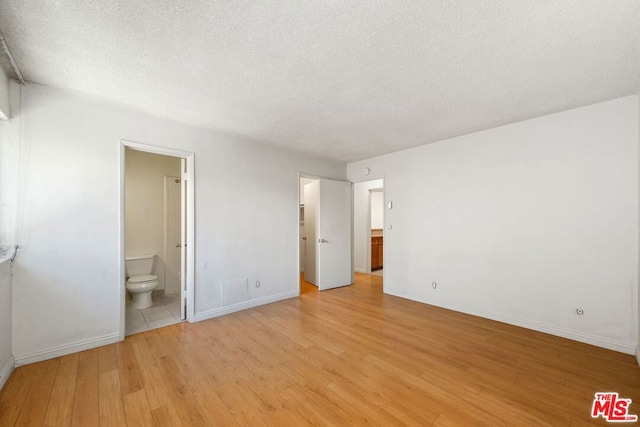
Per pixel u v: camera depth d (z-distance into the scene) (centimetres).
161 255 436
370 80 214
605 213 252
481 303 333
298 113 280
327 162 484
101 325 253
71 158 240
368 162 478
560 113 276
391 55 182
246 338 270
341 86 224
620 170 245
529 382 196
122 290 264
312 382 197
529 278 296
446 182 369
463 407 171
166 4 138
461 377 203
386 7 140
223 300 340
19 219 218
